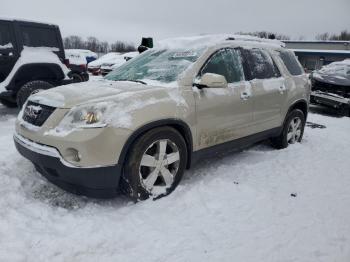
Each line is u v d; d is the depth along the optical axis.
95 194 3.20
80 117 3.04
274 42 5.41
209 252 2.69
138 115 3.18
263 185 3.96
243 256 2.65
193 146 3.75
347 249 2.77
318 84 9.80
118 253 2.64
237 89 4.20
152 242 2.78
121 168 3.15
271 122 4.89
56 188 3.66
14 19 7.04
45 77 7.46
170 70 3.90
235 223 3.11
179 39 4.51
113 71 4.63
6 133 5.75
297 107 5.63
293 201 3.58
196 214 3.23
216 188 3.78
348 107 9.37
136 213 3.17
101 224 2.99
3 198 3.32
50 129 3.12
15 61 7.00
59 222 3.00
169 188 3.54
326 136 6.59
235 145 4.36
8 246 2.61
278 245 2.80
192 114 3.64
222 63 4.16
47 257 2.54
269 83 4.76
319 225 3.12
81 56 10.61
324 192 3.84
